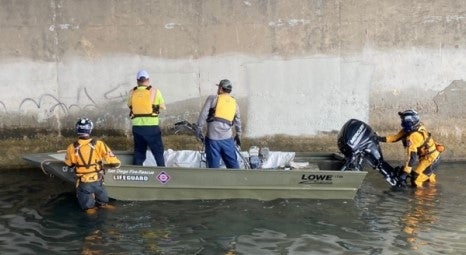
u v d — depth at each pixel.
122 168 7.25
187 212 7.09
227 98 7.62
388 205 7.40
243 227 6.59
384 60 9.52
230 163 7.68
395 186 8.24
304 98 9.53
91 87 9.27
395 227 6.59
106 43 9.20
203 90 9.39
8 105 9.19
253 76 9.42
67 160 7.04
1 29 9.02
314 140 9.63
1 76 9.12
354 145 7.98
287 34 9.37
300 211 7.16
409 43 9.50
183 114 9.42
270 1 9.27
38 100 9.23
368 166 9.33
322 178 7.48
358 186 7.55
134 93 7.81
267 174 7.42
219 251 5.88
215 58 9.35
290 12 9.32
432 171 8.36
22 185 8.26
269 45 9.38
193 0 9.20
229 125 7.58
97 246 5.96
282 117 9.55
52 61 9.17
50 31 9.10
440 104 9.66
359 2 9.36
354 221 6.79
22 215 6.91
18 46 9.08
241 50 9.36
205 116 7.55
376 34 9.45
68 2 9.06
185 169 7.32
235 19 9.29
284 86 9.48
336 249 5.95
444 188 8.17
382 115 9.63
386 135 9.68
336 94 9.55
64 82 9.23
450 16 9.46
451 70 9.59
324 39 9.41
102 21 9.14
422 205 7.39
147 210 7.14
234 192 7.53
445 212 7.10
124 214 6.98
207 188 7.45
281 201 7.54
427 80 9.60
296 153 8.55
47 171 7.46
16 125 9.24
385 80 9.56
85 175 6.96
